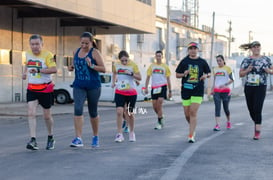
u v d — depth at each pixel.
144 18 39.88
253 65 13.20
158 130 15.78
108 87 31.03
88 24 36.06
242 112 25.66
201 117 21.66
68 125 17.55
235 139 13.39
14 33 30.88
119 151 10.95
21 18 31.39
